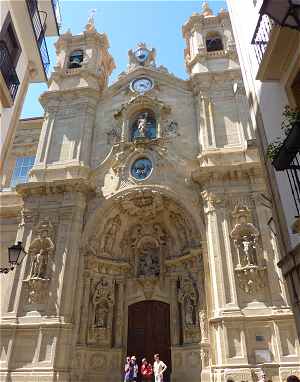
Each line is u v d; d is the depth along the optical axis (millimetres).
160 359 20906
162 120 25609
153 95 27141
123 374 20359
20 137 31000
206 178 21219
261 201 20000
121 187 22953
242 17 13758
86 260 21453
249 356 16359
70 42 32438
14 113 15859
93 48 31312
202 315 19422
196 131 24984
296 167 7715
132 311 22703
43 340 18406
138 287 23172
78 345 19547
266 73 10133
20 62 16406
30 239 21641
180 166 23125
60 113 27406
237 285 18156
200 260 20828
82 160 24688
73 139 25766
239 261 18609
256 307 17391
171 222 23688
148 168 23500
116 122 26688
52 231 21656
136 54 30734
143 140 24219
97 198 23156
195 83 26578
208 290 18984
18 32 15891
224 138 23641
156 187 22250
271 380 15656
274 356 16250
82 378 19078
